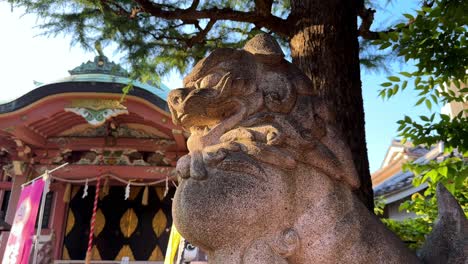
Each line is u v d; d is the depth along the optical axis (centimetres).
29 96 779
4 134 835
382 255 135
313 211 135
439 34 290
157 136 909
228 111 148
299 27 294
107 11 424
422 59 301
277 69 153
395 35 302
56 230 904
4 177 970
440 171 262
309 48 282
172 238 614
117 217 949
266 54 150
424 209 389
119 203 959
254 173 132
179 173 143
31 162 903
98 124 779
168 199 960
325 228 133
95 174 903
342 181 145
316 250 130
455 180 262
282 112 145
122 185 968
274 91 146
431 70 305
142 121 880
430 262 152
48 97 777
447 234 152
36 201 557
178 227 136
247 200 129
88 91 773
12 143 891
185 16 349
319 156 140
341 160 145
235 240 130
